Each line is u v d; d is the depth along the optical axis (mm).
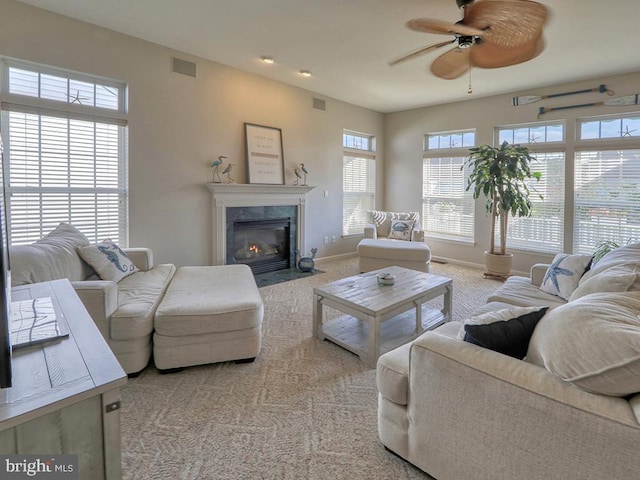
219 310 2264
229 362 2414
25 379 890
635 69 4004
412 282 3004
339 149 5797
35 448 816
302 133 5191
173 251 3930
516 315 1354
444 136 5887
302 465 1510
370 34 3281
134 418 1810
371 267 4891
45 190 3119
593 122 4426
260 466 1503
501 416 1127
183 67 3854
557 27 2996
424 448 1378
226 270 3262
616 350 942
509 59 2980
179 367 2256
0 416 750
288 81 4785
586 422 956
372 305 2438
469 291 4203
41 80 3051
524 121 4891
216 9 2893
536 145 4848
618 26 2979
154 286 2697
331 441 1660
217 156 4234
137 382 2152
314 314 2820
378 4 2766
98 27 3242
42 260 2195
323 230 5711
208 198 4203
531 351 1245
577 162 4535
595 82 4316
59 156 3176
